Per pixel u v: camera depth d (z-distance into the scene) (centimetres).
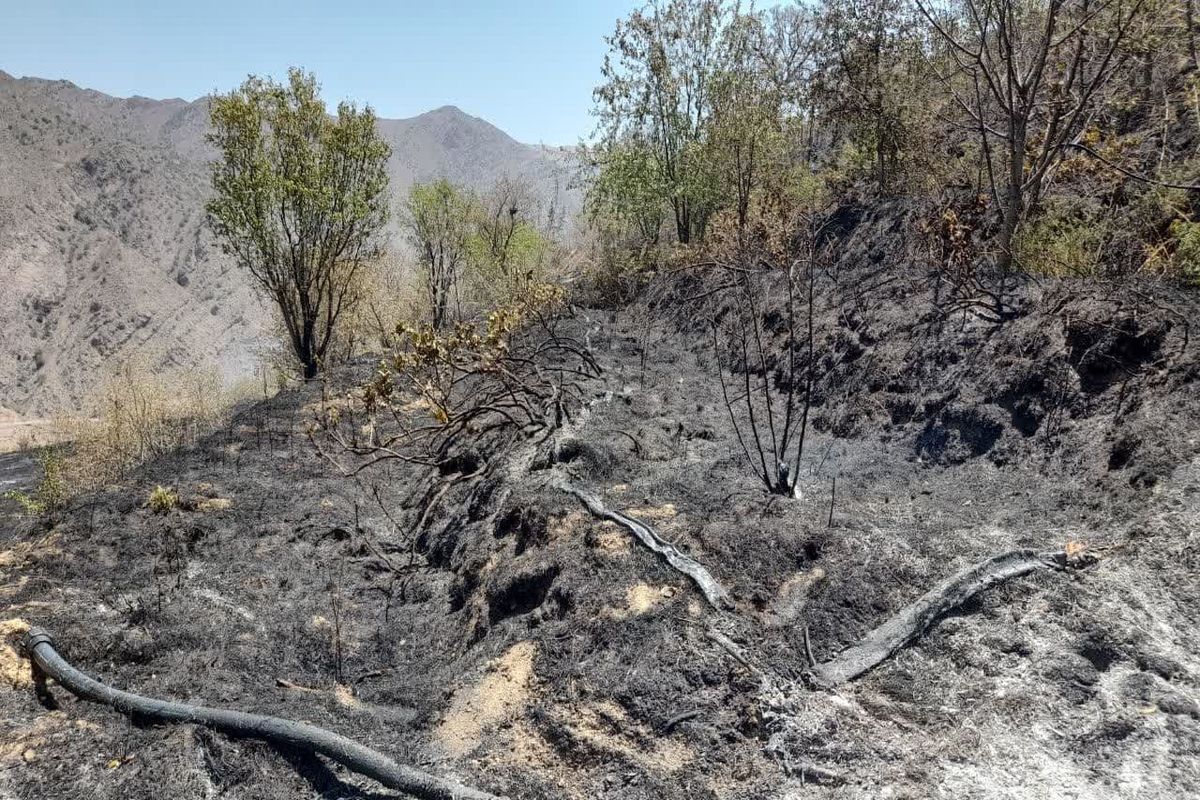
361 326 1612
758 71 1159
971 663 310
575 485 491
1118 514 370
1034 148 672
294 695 366
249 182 1159
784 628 339
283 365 1634
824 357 660
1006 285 579
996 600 334
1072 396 452
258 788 302
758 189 1054
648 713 309
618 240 1509
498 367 618
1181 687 284
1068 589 333
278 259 1241
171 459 768
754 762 284
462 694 357
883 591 351
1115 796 247
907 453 516
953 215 591
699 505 450
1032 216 641
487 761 309
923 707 295
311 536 574
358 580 513
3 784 289
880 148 907
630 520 425
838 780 270
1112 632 309
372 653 428
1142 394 421
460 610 456
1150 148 638
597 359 854
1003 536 382
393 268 1705
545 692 335
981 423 490
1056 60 623
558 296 998
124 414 1149
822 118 1053
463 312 1675
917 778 265
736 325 818
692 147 1198
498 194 1841
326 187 1203
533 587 410
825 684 309
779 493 457
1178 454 377
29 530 601
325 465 748
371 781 304
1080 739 271
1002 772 262
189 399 1325
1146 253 525
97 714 333
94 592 449
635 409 657
